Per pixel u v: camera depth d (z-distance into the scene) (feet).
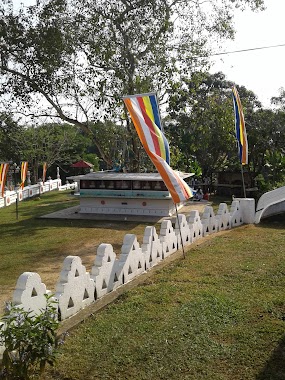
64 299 19.48
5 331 14.17
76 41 65.16
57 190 111.14
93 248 40.32
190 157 98.78
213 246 33.86
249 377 14.56
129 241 26.20
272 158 78.64
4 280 30.04
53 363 14.97
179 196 29.84
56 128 134.31
